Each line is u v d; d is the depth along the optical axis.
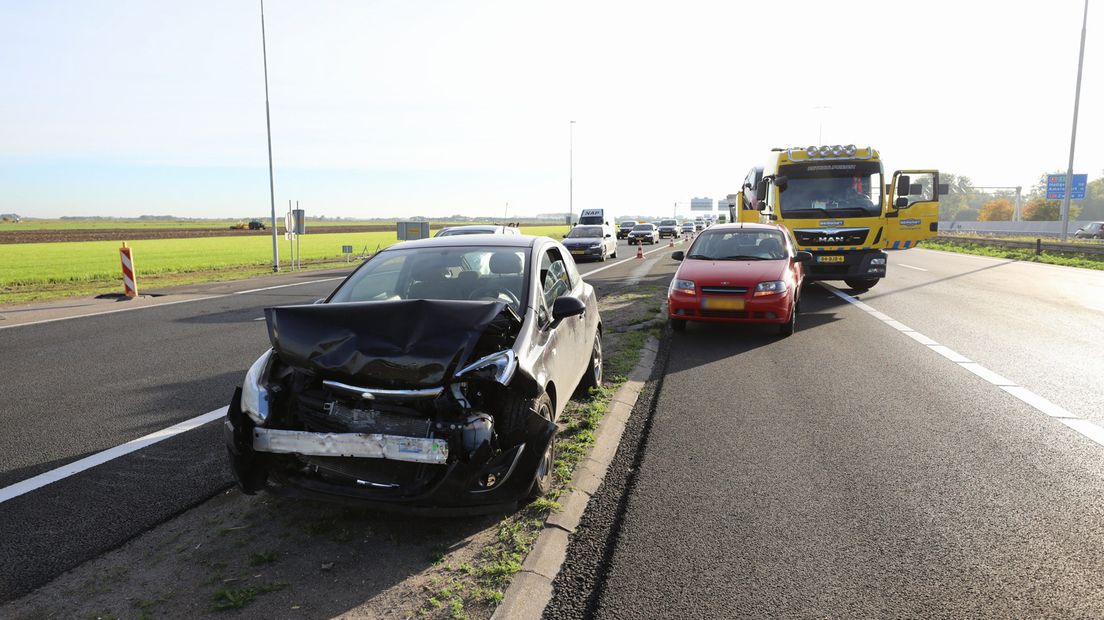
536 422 3.43
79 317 11.36
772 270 8.86
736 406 5.64
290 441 3.24
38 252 37.94
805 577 2.95
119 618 2.67
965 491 3.86
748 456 4.45
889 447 4.60
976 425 5.07
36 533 3.40
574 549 3.23
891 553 3.15
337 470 3.33
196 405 5.78
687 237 58.22
